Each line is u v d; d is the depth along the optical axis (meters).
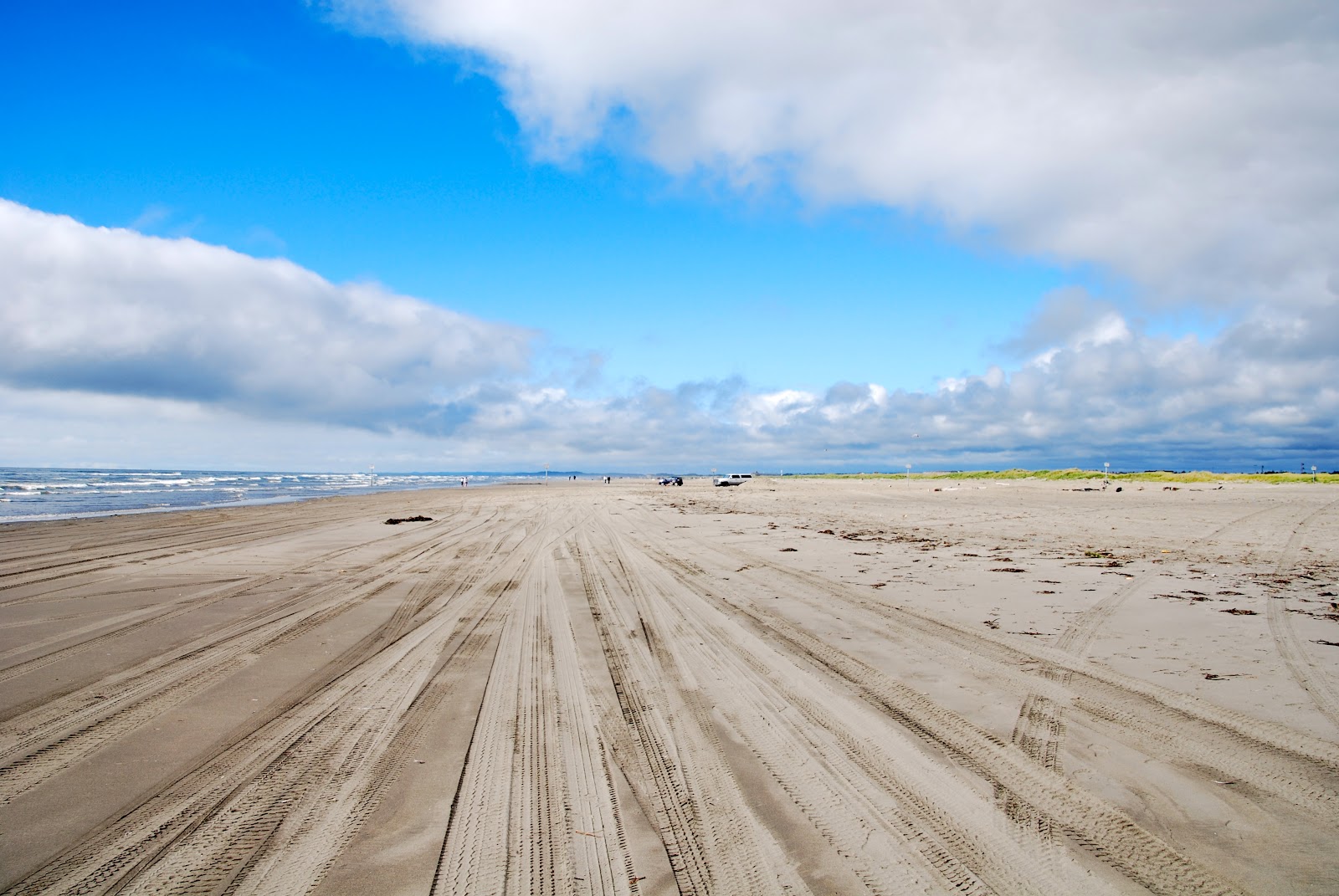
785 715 5.46
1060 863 3.42
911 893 3.17
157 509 28.42
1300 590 10.48
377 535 19.16
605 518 25.47
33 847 3.47
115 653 7.16
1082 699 5.82
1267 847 3.55
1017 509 28.19
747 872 3.34
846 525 22.00
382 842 3.57
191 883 3.18
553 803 4.02
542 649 7.41
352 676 6.44
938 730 5.16
